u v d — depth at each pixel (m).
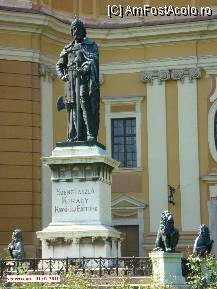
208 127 38.72
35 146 37.34
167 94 39.28
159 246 19.48
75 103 21.06
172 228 19.45
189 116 38.94
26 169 36.97
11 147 36.88
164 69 39.34
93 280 17.08
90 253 20.00
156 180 38.78
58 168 20.69
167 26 39.03
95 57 21.25
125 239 38.66
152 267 18.98
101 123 39.53
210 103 38.81
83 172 20.56
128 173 39.12
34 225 36.66
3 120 36.88
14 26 37.22
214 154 38.53
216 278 18.47
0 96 36.97
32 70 37.66
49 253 20.23
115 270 19.02
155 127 39.12
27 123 37.28
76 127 21.08
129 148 39.38
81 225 20.33
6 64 37.22
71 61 21.25
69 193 20.61
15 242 21.86
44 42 38.25
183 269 19.67
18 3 37.62
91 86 21.00
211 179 38.19
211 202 38.06
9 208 36.34
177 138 38.97
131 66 39.69
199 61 39.06
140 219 38.62
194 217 38.16
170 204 38.50
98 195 20.47
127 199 38.81
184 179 38.62
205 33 38.97
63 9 39.78
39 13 37.19
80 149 20.70
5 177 36.50
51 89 38.53
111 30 39.72
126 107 39.62
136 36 39.53
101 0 40.66
